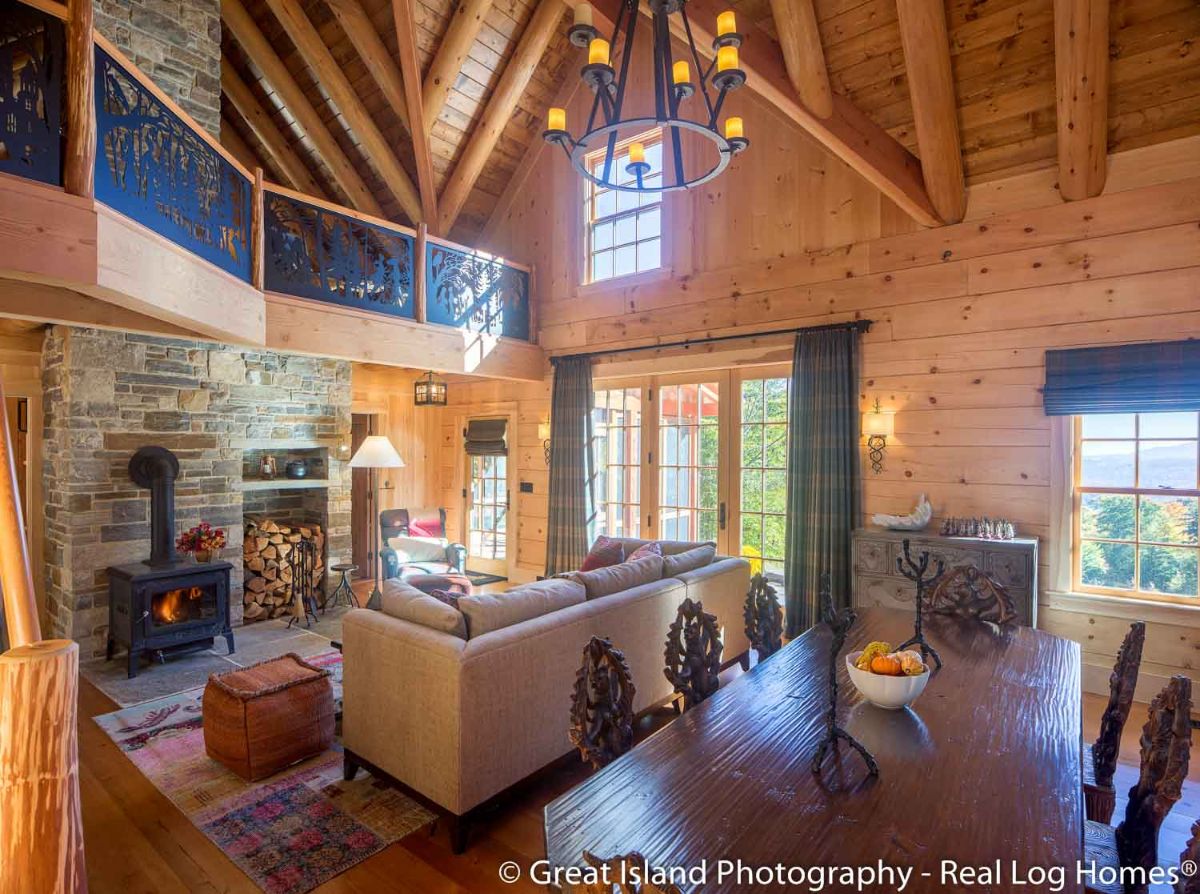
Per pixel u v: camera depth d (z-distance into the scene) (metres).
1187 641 3.80
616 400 6.57
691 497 6.00
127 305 3.11
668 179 6.08
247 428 5.49
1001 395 4.36
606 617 3.21
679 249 5.99
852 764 1.67
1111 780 2.04
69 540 4.50
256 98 6.66
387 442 5.38
